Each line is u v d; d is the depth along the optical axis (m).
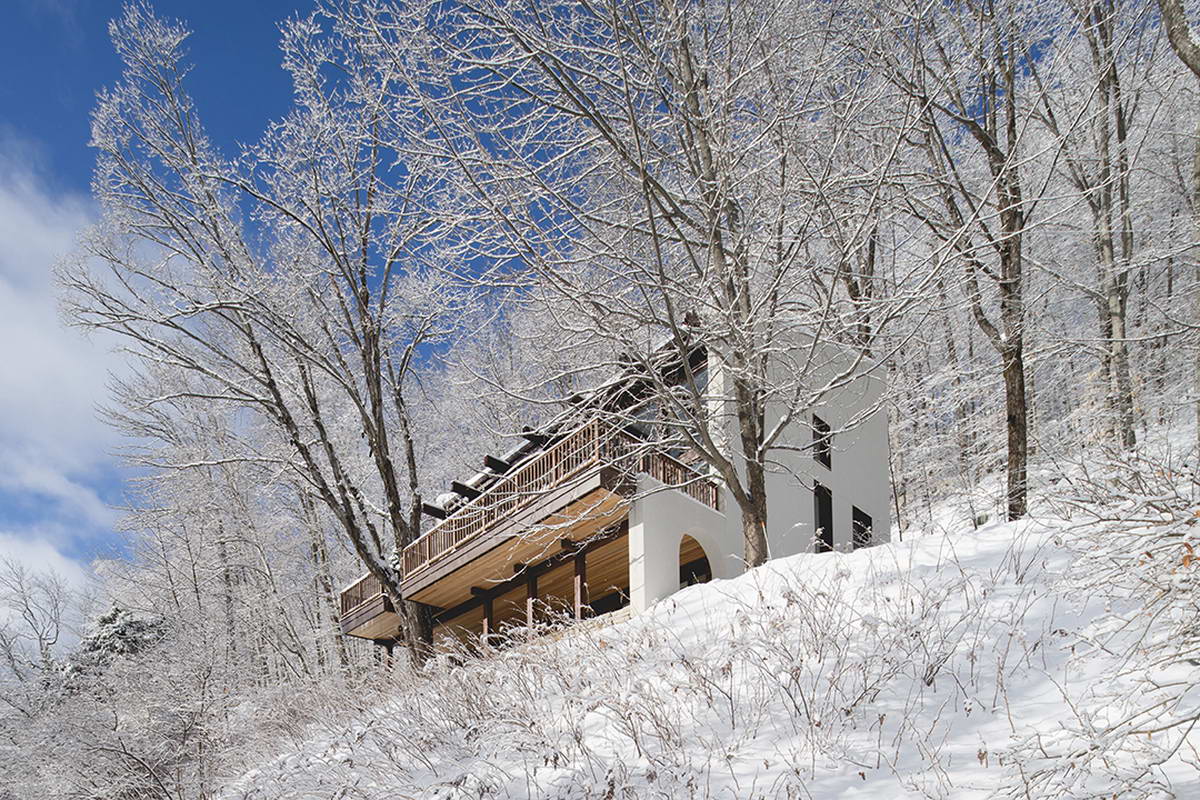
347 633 26.25
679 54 13.98
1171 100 22.97
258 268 23.05
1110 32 18.64
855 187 14.74
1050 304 23.12
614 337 13.38
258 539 29.59
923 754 7.08
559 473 17.67
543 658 10.78
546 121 13.93
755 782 7.33
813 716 8.01
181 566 29.95
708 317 14.68
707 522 18.06
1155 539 7.02
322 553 29.84
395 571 23.03
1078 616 8.43
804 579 11.00
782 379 17.30
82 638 27.64
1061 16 17.02
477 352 23.95
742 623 9.91
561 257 13.27
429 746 10.00
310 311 24.06
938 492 29.05
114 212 22.59
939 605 8.96
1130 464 8.42
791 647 9.28
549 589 22.38
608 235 14.30
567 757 8.53
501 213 12.72
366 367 24.42
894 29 14.39
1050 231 22.42
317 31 22.00
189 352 24.66
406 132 13.41
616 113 13.98
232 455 28.33
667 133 14.37
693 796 7.37
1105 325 22.91
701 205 13.88
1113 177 14.77
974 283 17.38
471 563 20.03
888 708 7.89
